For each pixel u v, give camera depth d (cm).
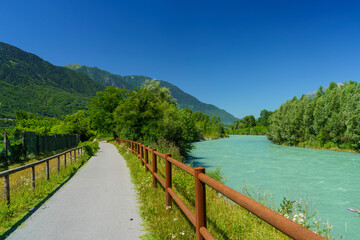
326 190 1485
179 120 2950
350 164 2562
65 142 3006
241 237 395
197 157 3186
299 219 463
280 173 2044
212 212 492
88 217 508
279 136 5991
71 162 1350
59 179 930
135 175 995
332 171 2147
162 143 2362
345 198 1310
